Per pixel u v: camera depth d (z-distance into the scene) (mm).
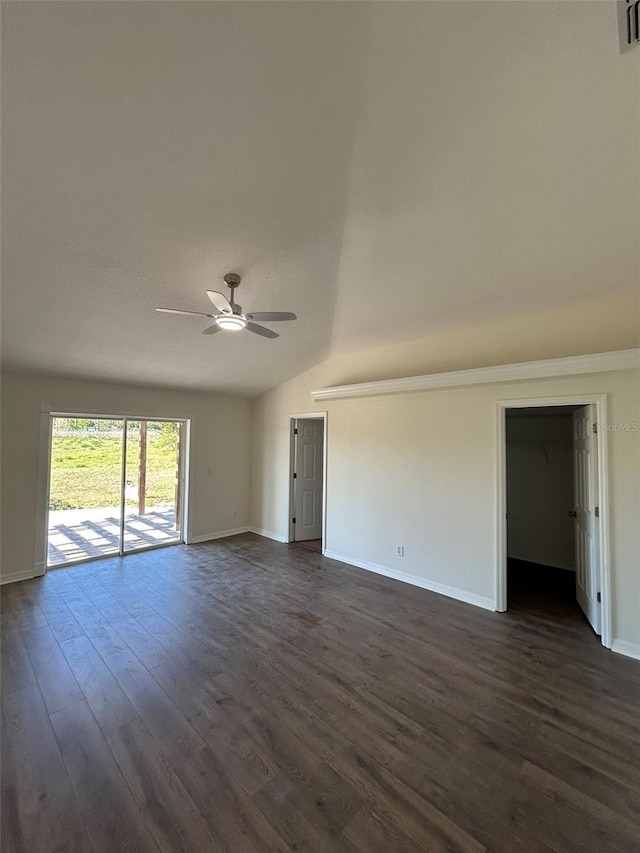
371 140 1790
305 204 2211
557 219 2279
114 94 1540
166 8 1254
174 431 5777
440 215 2312
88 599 3670
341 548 4910
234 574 4406
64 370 4297
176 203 2148
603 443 2914
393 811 1561
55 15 1271
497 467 3520
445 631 3094
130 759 1805
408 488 4207
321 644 2879
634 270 2664
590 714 2143
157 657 2680
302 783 1688
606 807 1583
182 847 1409
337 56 1413
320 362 5277
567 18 1302
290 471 5824
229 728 2014
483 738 1959
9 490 4102
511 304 3273
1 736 1935
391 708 2182
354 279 3047
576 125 1692
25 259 2488
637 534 2768
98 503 5023
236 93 1549
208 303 3262
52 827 1477
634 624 2746
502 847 1422
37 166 1849
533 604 3645
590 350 3104
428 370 4133
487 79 1511
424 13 1281
